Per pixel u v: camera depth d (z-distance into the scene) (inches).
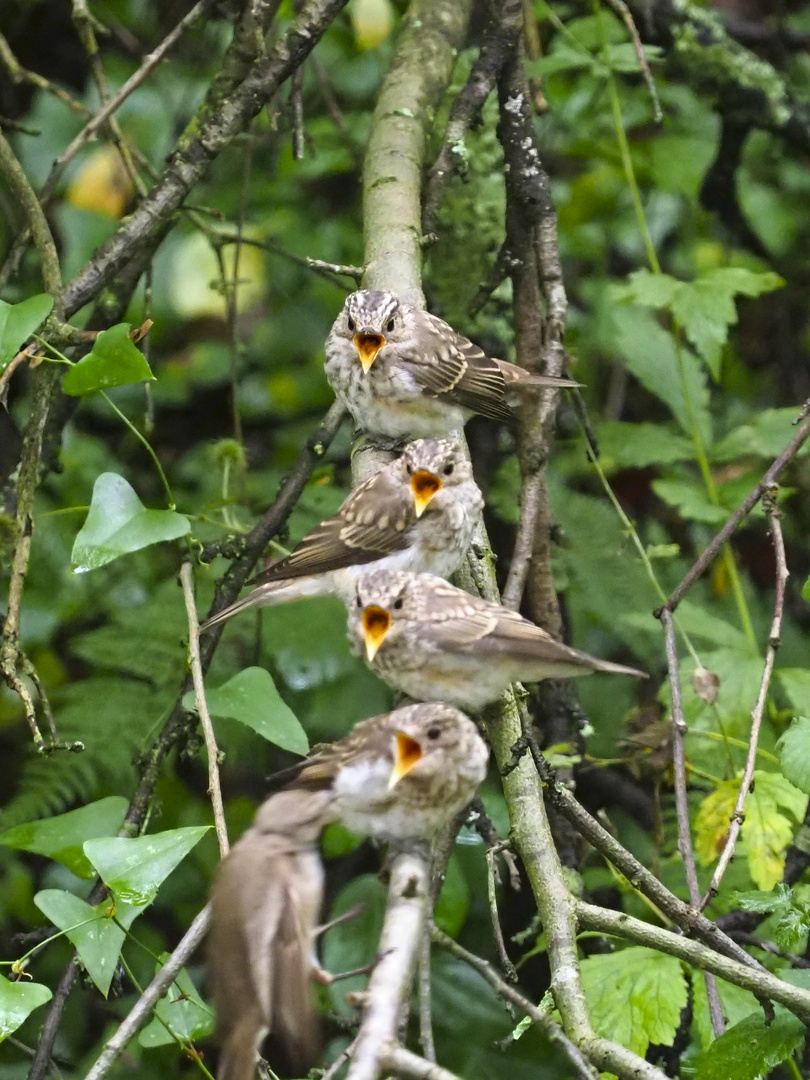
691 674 383.9
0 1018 248.8
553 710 391.9
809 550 530.3
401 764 245.1
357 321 381.7
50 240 365.4
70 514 501.4
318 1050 260.8
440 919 392.8
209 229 469.7
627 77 510.9
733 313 418.9
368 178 397.4
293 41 369.4
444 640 288.7
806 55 559.2
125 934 271.0
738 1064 265.4
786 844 347.6
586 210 557.6
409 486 356.2
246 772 494.6
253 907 222.2
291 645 439.5
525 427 379.2
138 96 553.6
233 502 442.9
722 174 531.2
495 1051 405.1
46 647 499.2
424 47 423.2
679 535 542.3
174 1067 403.9
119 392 561.9
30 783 420.2
